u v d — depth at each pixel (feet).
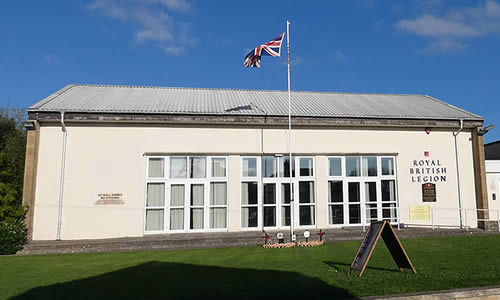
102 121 46.09
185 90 64.23
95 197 45.57
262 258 33.12
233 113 48.37
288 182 49.85
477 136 53.16
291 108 53.52
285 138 50.01
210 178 48.52
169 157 48.14
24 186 43.21
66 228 44.50
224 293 21.83
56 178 45.14
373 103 61.11
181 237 43.80
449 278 24.13
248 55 47.62
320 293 21.40
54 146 45.62
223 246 41.78
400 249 26.02
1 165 50.29
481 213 51.88
